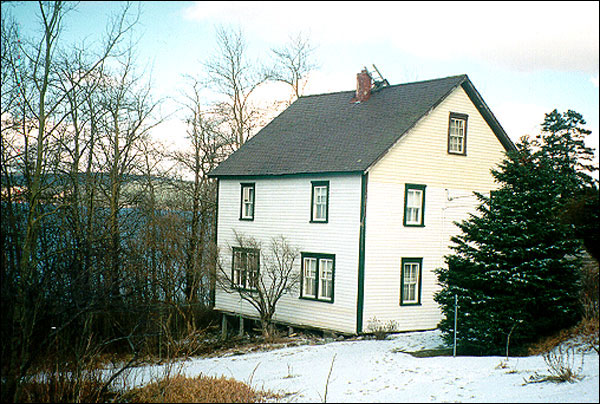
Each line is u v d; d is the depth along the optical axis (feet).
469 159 96.27
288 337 92.58
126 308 60.64
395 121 92.17
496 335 63.10
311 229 92.22
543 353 57.52
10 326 47.75
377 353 68.80
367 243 85.25
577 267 63.82
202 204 131.85
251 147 111.04
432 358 61.52
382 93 104.27
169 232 105.40
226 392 50.90
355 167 85.25
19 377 47.24
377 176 86.17
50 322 51.72
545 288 62.49
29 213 60.70
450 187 93.91
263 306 94.22
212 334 108.37
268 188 99.86
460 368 54.03
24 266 54.29
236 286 98.07
